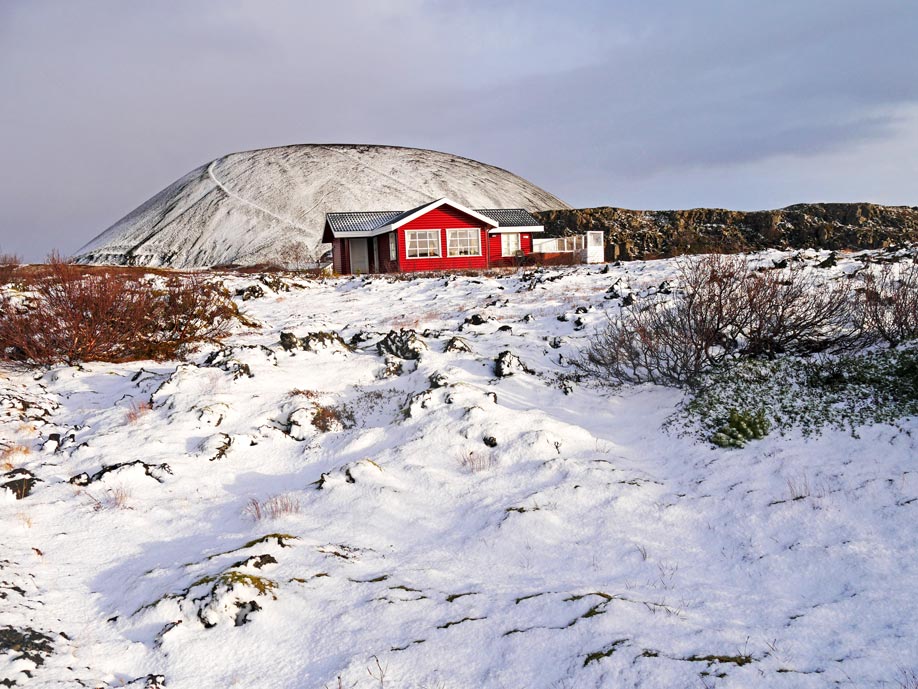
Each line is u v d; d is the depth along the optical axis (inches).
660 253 2042.3
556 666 161.3
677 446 317.7
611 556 224.8
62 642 181.5
